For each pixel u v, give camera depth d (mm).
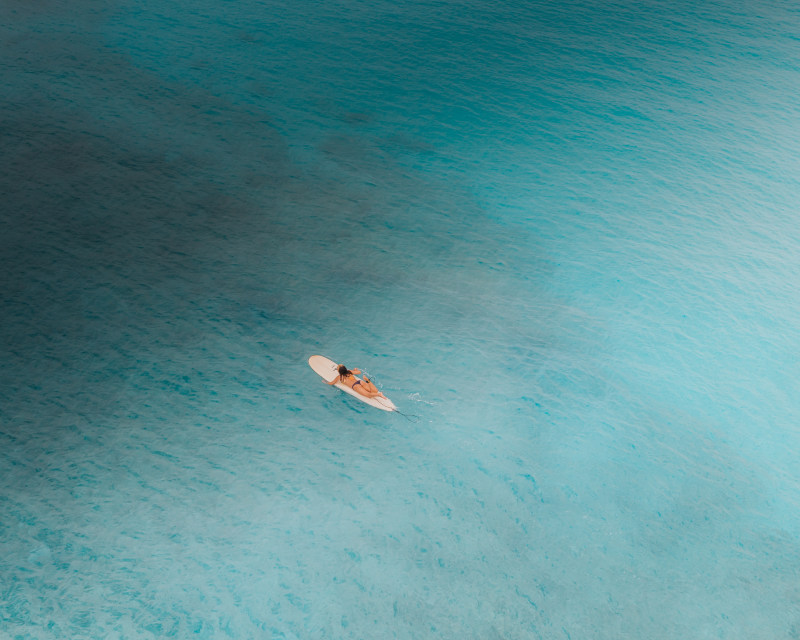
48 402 25047
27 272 30656
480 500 23156
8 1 55875
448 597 20109
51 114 41781
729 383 29000
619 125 49031
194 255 33000
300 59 53156
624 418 26781
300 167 40875
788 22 67875
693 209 40844
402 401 26609
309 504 22438
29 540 20562
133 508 21719
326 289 31969
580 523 22688
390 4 64500
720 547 22219
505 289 33312
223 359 27656
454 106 49406
